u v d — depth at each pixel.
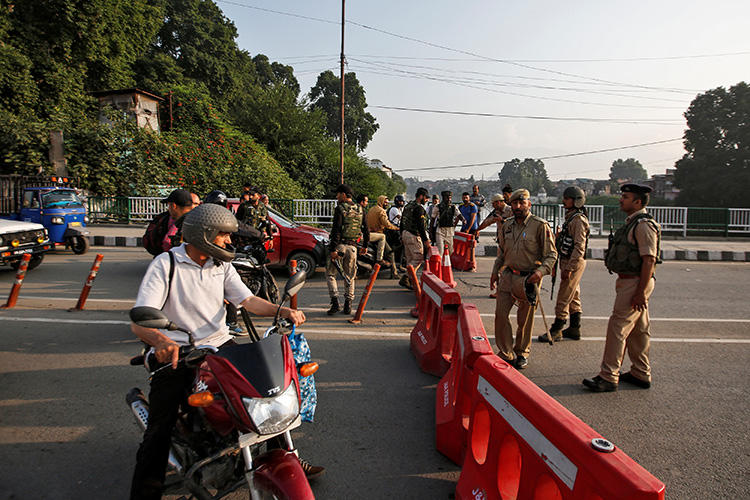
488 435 2.85
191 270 2.50
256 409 2.03
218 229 2.38
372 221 9.67
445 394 3.63
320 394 4.32
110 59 27.62
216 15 43.66
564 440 1.93
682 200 36.28
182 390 2.45
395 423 3.82
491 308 7.73
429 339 5.02
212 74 39.88
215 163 20.97
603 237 17.88
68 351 5.16
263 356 2.15
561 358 5.41
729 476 3.18
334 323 6.55
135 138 19.73
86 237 11.88
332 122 62.59
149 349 2.64
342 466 3.21
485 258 13.59
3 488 2.88
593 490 1.74
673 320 7.23
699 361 5.41
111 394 4.17
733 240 17.95
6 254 8.61
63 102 23.48
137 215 17.88
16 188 13.29
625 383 4.76
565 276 5.89
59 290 7.98
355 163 29.41
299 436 3.58
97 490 2.89
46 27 24.02
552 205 17.78
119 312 6.69
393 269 9.96
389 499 2.87
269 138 26.94
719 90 34.72
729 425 3.90
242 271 6.50
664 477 3.16
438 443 3.39
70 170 17.75
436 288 4.98
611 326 4.53
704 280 10.67
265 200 9.86
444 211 10.70
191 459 2.38
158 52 37.44
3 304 6.93
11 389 4.23
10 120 17.95
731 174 33.22
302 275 2.64
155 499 2.34
